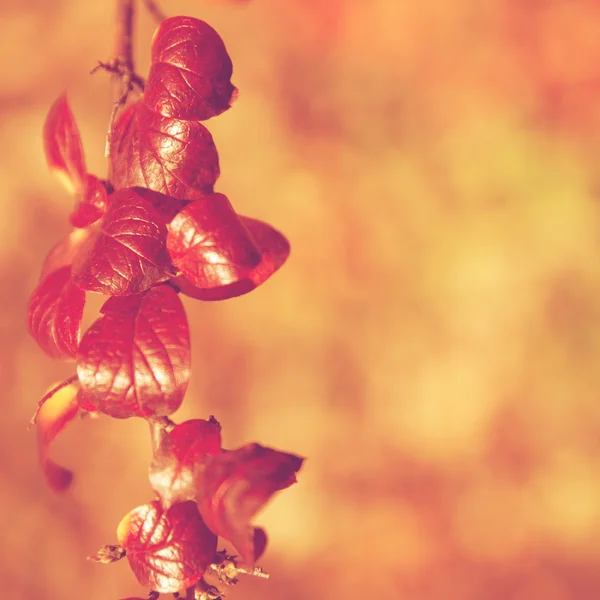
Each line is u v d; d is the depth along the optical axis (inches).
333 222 76.9
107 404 20.0
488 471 70.6
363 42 85.2
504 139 81.7
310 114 80.8
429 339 74.2
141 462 65.4
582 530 69.2
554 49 87.0
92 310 63.4
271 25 83.5
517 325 75.1
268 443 68.5
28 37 77.1
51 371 67.3
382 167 79.9
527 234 78.5
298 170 78.4
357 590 65.4
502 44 87.3
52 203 71.2
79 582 61.7
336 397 71.1
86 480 64.2
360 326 73.7
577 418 72.7
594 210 79.8
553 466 70.9
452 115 83.2
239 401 69.4
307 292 74.0
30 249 69.9
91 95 75.4
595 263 77.6
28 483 63.7
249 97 79.6
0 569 60.6
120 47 23.0
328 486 68.1
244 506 19.1
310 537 66.3
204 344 70.4
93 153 72.6
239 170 76.9
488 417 72.1
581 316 75.9
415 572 66.6
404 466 69.9
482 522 68.8
